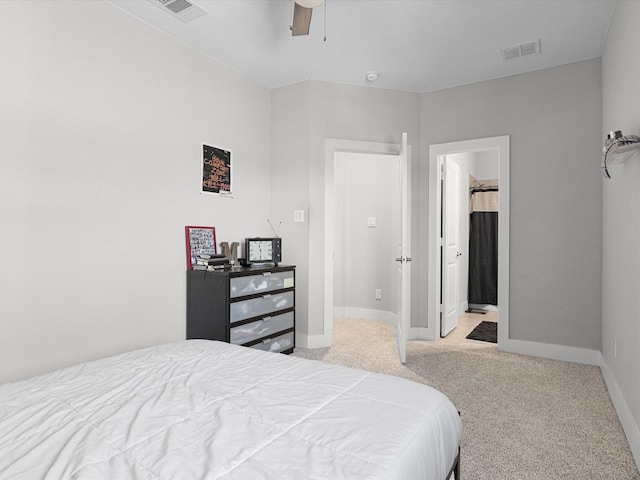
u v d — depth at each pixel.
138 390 1.34
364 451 0.97
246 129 3.65
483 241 5.76
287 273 3.47
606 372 2.83
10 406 1.23
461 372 3.05
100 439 1.01
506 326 3.62
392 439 1.03
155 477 0.85
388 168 4.93
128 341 2.62
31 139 2.12
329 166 3.78
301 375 1.49
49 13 2.20
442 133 3.98
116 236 2.54
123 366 1.60
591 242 3.27
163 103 2.87
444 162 4.19
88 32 2.39
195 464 0.90
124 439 1.01
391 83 3.85
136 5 2.54
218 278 2.86
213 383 1.40
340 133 3.82
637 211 1.93
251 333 3.07
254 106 3.75
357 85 3.88
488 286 5.73
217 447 0.97
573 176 3.35
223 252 3.30
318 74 3.64
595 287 3.26
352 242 5.17
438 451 1.17
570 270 3.36
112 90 2.52
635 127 2.01
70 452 0.95
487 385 2.78
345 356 3.46
